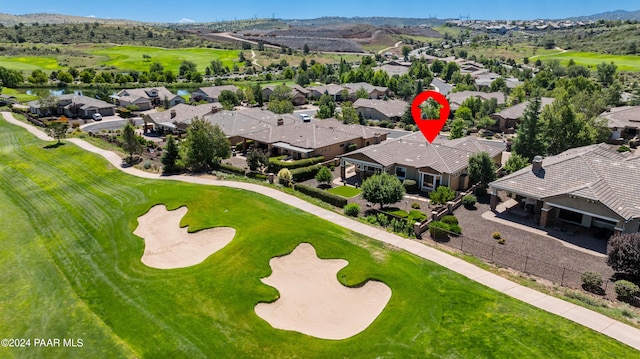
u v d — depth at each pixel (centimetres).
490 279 2841
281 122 7338
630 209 3428
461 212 4203
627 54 18862
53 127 7044
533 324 2345
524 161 5081
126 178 5294
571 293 2664
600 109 7094
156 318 2622
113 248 3569
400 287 2756
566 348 2158
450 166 4825
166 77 15300
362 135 6794
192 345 2367
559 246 3441
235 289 2850
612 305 2586
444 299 2611
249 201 4275
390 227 3762
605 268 3081
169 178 5234
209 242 3588
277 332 2433
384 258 3119
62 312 2744
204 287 2900
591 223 3728
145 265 3275
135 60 19025
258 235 3506
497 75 16362
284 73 17112
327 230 3578
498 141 7794
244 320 2550
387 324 2428
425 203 4544
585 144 5700
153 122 8481
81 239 3769
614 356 2097
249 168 5756
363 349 2252
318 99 13225
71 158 6194
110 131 8425
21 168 5888
